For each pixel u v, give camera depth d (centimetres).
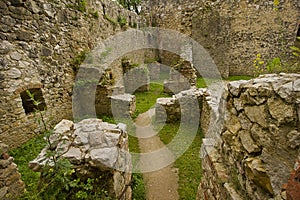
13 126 370
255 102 131
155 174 327
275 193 105
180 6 1127
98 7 747
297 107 96
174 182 306
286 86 104
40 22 446
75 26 587
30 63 416
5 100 358
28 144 374
